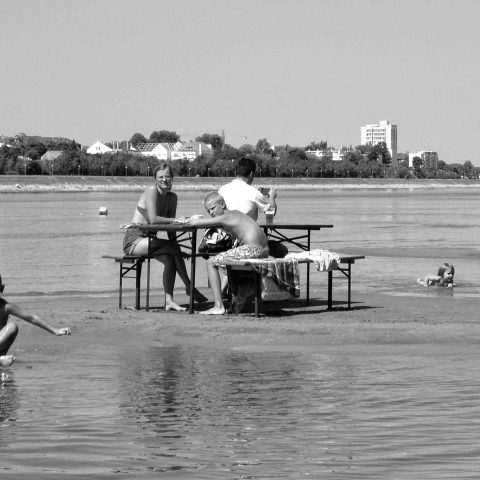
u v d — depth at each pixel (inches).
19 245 3312.0
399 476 584.4
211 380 917.8
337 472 595.5
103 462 621.3
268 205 1440.7
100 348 1114.7
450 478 579.2
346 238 3686.0
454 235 3927.2
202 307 1437.0
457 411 767.7
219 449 654.5
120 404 805.9
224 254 1348.4
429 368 981.2
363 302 1549.0
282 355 1070.4
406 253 2864.2
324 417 750.5
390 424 723.4
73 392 858.1
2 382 906.7
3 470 601.6
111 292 1795.0
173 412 772.6
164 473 595.5
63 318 1307.8
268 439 679.7
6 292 1800.0
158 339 1174.3
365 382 902.4
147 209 1402.6
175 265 1429.6
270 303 1505.9
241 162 1460.4
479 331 1218.6
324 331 1212.5
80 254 2856.8
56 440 679.1
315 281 1983.3
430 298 1628.9
